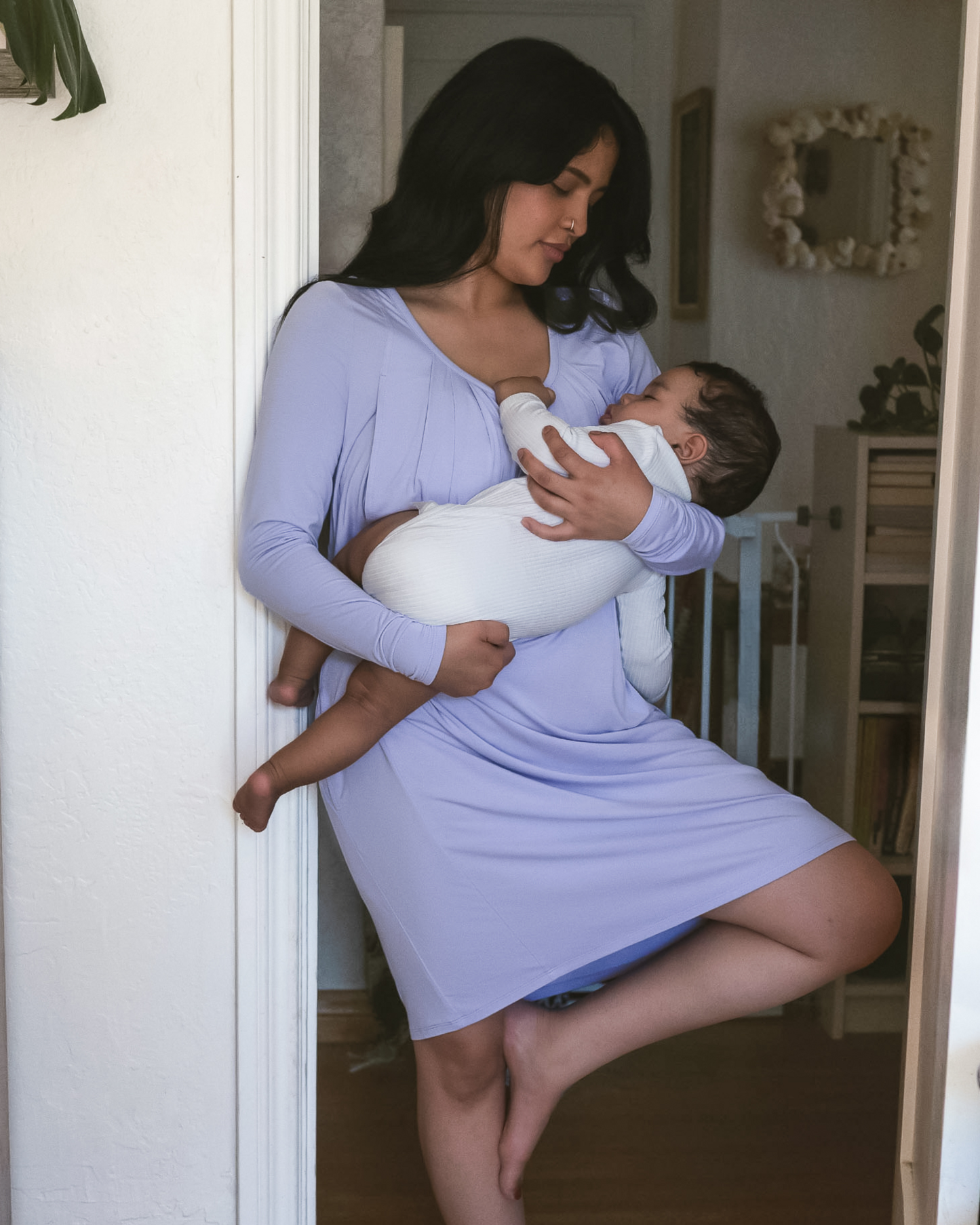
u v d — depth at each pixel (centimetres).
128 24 141
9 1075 158
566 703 152
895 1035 272
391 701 138
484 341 154
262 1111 160
